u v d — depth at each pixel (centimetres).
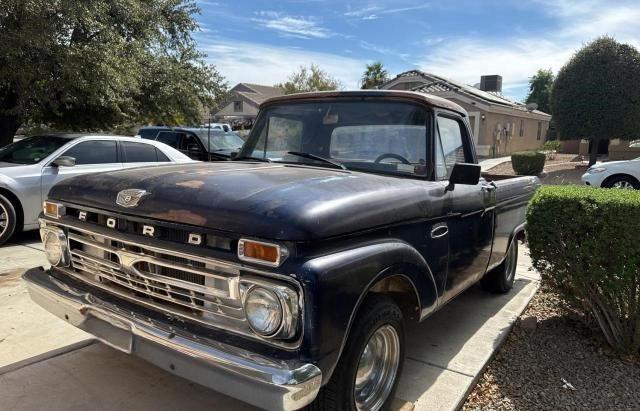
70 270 313
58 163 689
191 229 236
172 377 337
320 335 215
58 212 307
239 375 214
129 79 1210
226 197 239
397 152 343
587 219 384
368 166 346
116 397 311
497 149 2792
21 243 690
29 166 691
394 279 285
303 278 212
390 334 282
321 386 224
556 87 2009
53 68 1045
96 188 289
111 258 281
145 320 251
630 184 1257
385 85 2964
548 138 4084
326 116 369
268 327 218
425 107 343
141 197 259
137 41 1350
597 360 384
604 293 389
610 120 1889
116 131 1520
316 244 223
